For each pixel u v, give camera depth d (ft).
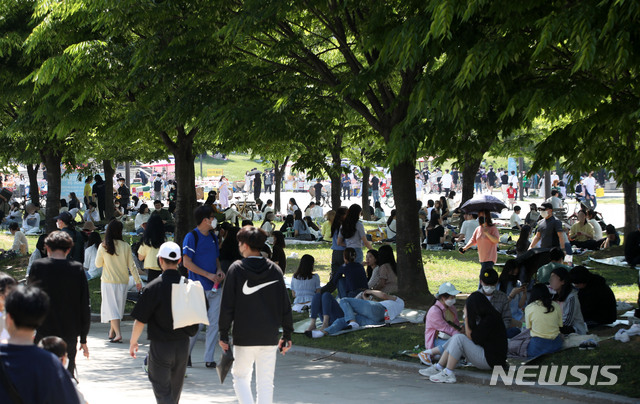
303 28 48.44
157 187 156.76
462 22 32.37
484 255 49.29
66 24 51.24
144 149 101.04
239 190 188.96
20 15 59.93
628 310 43.73
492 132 36.40
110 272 39.50
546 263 43.19
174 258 22.22
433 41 32.55
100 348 38.52
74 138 72.49
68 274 23.77
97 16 47.55
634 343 33.19
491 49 29.89
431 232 80.33
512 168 157.99
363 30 40.42
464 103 32.35
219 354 37.37
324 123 47.75
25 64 56.65
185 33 45.27
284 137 46.26
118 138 54.95
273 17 41.86
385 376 32.19
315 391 29.25
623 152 35.35
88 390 28.53
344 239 47.42
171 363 22.43
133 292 50.90
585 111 32.42
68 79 48.32
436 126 35.12
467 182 88.17
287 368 34.30
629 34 27.20
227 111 44.06
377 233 85.56
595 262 65.82
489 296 35.12
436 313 33.91
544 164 35.78
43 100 54.95
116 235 39.29
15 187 167.73
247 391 22.74
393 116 45.34
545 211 57.11
